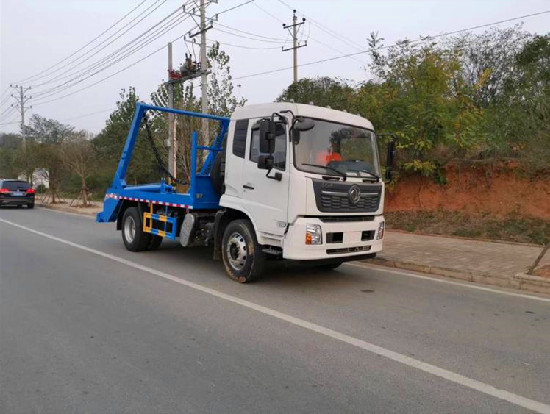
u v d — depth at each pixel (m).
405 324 5.68
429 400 3.76
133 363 4.44
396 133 13.54
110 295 6.90
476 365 4.47
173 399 3.74
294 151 6.77
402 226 14.08
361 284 7.79
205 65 18.75
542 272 8.03
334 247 6.98
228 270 7.88
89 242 12.37
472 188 13.76
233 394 3.83
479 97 22.45
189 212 8.84
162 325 5.54
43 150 27.44
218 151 9.47
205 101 18.36
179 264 9.31
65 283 7.64
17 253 10.55
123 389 3.91
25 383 4.02
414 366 4.42
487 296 7.13
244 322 5.66
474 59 25.52
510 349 4.91
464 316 6.06
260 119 7.29
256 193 7.29
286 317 5.87
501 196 13.19
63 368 4.32
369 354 4.70
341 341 5.05
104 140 28.67
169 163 17.73
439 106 13.62
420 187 14.78
